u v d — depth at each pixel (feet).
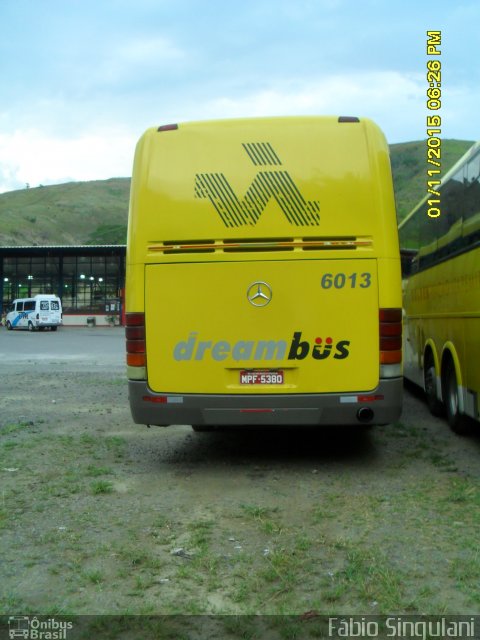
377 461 24.86
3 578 14.39
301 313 22.29
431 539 16.33
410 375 41.29
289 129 22.62
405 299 42.98
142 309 22.84
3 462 25.07
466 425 28.55
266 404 22.31
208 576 14.26
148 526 17.66
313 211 22.29
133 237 22.97
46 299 161.68
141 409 22.89
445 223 29.91
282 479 22.44
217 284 22.52
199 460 25.44
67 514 18.78
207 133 22.88
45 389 46.68
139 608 12.81
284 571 14.38
